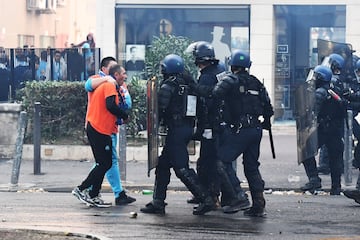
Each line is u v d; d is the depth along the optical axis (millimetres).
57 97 43562
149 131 26375
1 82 52469
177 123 26500
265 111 27016
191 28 58438
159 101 26266
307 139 32531
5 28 79375
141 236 23250
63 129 43781
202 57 26828
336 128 32438
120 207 28812
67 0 95500
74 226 24812
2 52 52625
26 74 52625
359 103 32625
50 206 28984
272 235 23562
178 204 29672
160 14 58656
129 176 37125
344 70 38812
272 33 57781
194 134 27094
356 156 31812
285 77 57781
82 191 28812
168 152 26750
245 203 26672
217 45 58406
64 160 42750
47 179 36562
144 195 32812
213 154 27609
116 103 28312
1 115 43250
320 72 32219
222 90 26016
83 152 42781
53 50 52906
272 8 57719
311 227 24984
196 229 24438
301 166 39844
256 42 57875
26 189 34094
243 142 26344
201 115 27094
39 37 87438
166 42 50000
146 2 58656
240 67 26453
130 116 43625
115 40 59062
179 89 26406
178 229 24422
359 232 24188
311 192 33281
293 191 33875
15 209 28250
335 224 25562
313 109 32188
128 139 43906
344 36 57406
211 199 26984
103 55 59156
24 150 42875
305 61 57688
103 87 28234
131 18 58875
